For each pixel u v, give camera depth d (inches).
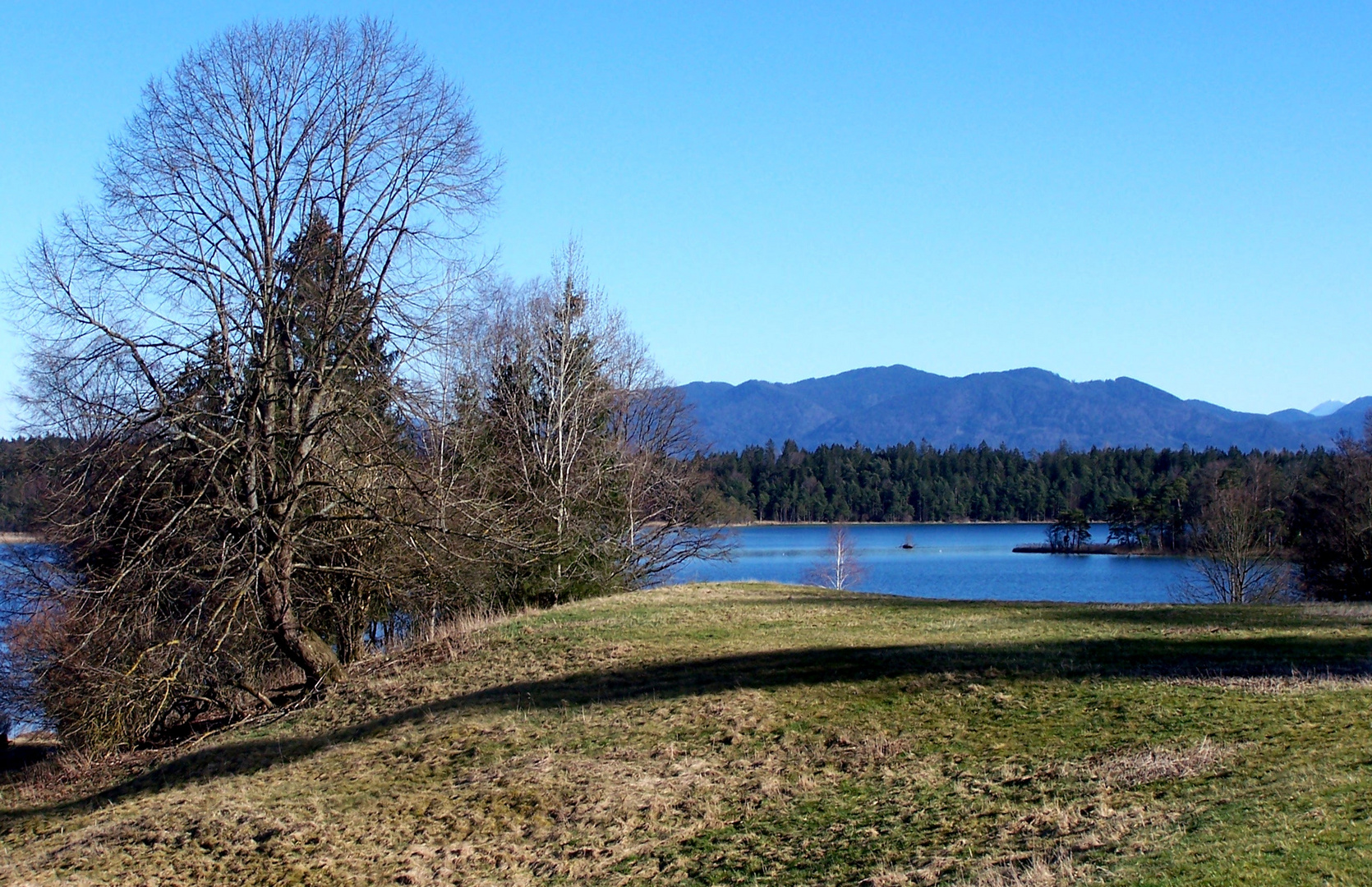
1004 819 361.4
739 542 2297.0
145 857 467.5
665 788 465.1
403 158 813.2
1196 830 298.0
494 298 1439.5
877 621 830.5
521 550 1012.5
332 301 781.9
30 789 732.0
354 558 855.1
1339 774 331.0
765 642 733.9
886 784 429.7
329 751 608.7
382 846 444.1
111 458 747.4
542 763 518.3
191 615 782.5
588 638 794.2
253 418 762.2
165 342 749.3
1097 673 565.6
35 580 858.8
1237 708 463.5
